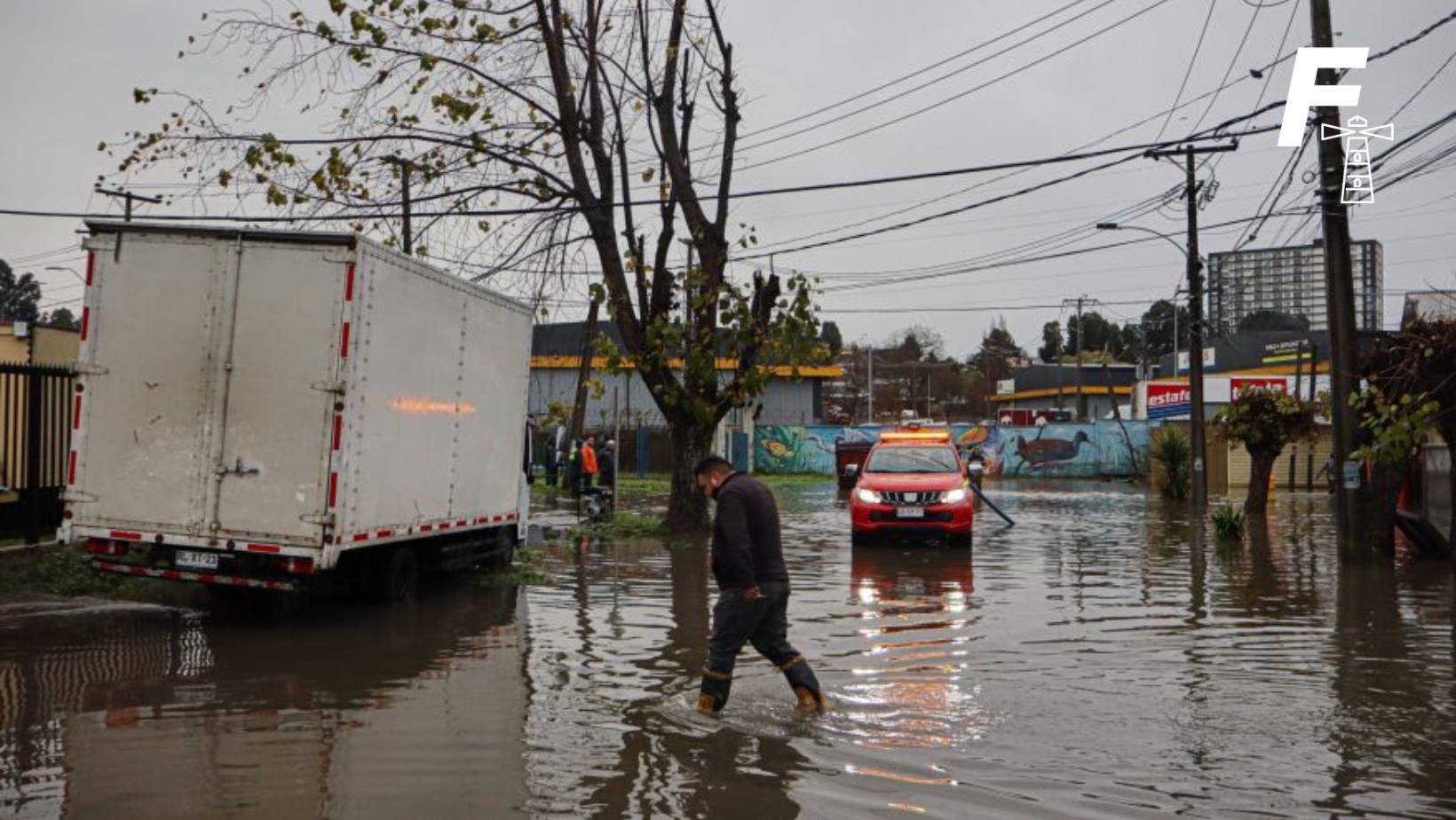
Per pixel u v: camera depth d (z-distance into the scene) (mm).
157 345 9391
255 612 10320
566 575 13562
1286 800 5055
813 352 18078
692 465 18938
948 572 13836
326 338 9156
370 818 4781
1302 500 30203
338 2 15625
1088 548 16922
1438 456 15430
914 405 93625
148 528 9352
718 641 6691
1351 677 7664
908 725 6383
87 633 9156
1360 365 14953
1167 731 6223
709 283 18375
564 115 17750
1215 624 9906
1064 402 76500
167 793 5066
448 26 16359
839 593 12000
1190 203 25484
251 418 9227
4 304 67250
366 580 10680
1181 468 29953
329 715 6539
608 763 5613
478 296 11867
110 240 9477
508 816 4816
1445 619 10125
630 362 18422
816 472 47531
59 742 5879
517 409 13227
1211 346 61469
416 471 10539
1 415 12297
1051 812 4891
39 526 12547
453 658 8352
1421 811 4906
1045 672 7855
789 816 4836
